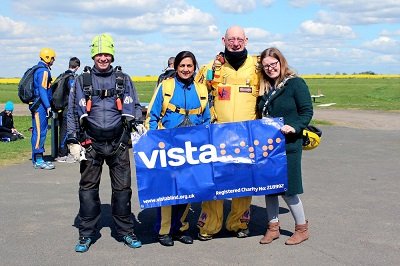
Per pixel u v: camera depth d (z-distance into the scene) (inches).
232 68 216.7
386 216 254.1
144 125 207.5
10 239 219.0
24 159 437.4
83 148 202.1
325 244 211.3
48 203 281.6
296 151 208.7
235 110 215.8
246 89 215.9
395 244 211.3
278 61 208.8
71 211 265.0
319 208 269.6
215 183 207.0
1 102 1352.1
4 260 193.5
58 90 413.1
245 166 208.1
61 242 215.5
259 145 208.2
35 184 332.2
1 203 281.1
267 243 213.3
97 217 209.5
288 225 240.5
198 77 223.6
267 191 208.7
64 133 426.3
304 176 358.0
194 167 205.5
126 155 209.3
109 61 201.9
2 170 382.9
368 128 697.6
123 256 198.7
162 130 202.7
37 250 205.2
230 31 212.1
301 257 196.1
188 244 213.3
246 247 208.8
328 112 991.0
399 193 305.4
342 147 505.0
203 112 215.0
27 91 382.3
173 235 218.5
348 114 938.1
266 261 191.9
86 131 204.5
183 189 204.7
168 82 211.3
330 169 385.1
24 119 840.9
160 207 211.9
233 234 226.8
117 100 202.4
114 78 203.8
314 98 1405.0
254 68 216.4
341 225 238.5
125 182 209.9
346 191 310.8
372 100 1353.3
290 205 212.8
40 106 386.0
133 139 200.4
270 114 212.7
